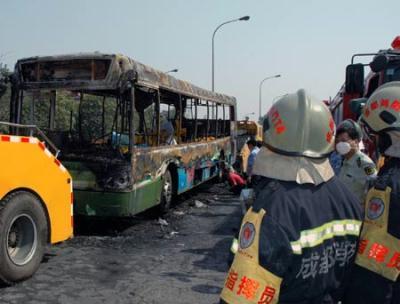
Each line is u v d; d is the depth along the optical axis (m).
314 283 1.78
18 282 5.56
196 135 13.15
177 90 10.70
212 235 8.65
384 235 2.44
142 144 8.91
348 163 4.62
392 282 2.42
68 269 6.17
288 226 1.73
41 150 5.93
